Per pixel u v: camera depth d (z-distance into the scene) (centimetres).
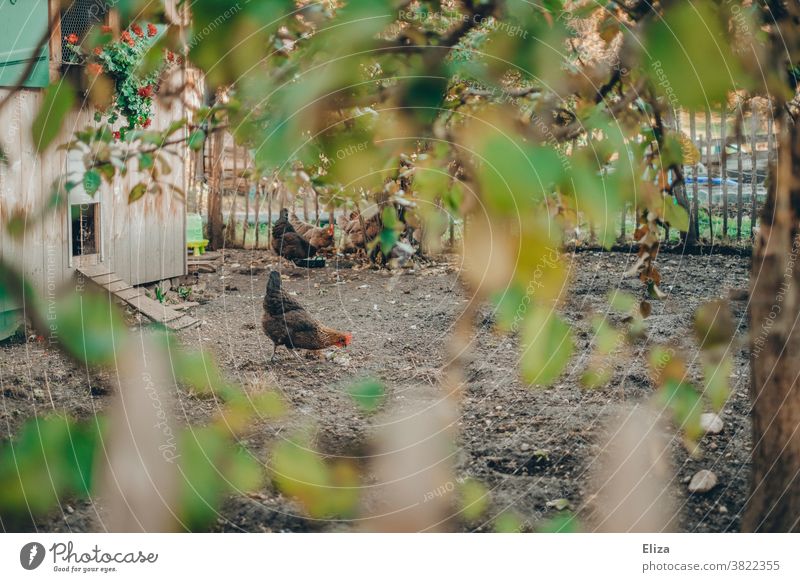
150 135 222
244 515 357
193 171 1144
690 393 239
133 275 887
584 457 459
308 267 1180
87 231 790
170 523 299
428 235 185
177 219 974
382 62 157
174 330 750
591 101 171
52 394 529
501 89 162
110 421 296
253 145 162
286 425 470
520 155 147
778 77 185
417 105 155
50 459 147
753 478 324
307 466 186
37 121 172
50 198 178
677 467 441
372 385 252
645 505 400
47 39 205
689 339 642
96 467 150
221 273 1139
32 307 159
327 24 157
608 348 243
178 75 205
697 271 1035
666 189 189
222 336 768
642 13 172
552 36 164
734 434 480
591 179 148
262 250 1299
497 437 490
